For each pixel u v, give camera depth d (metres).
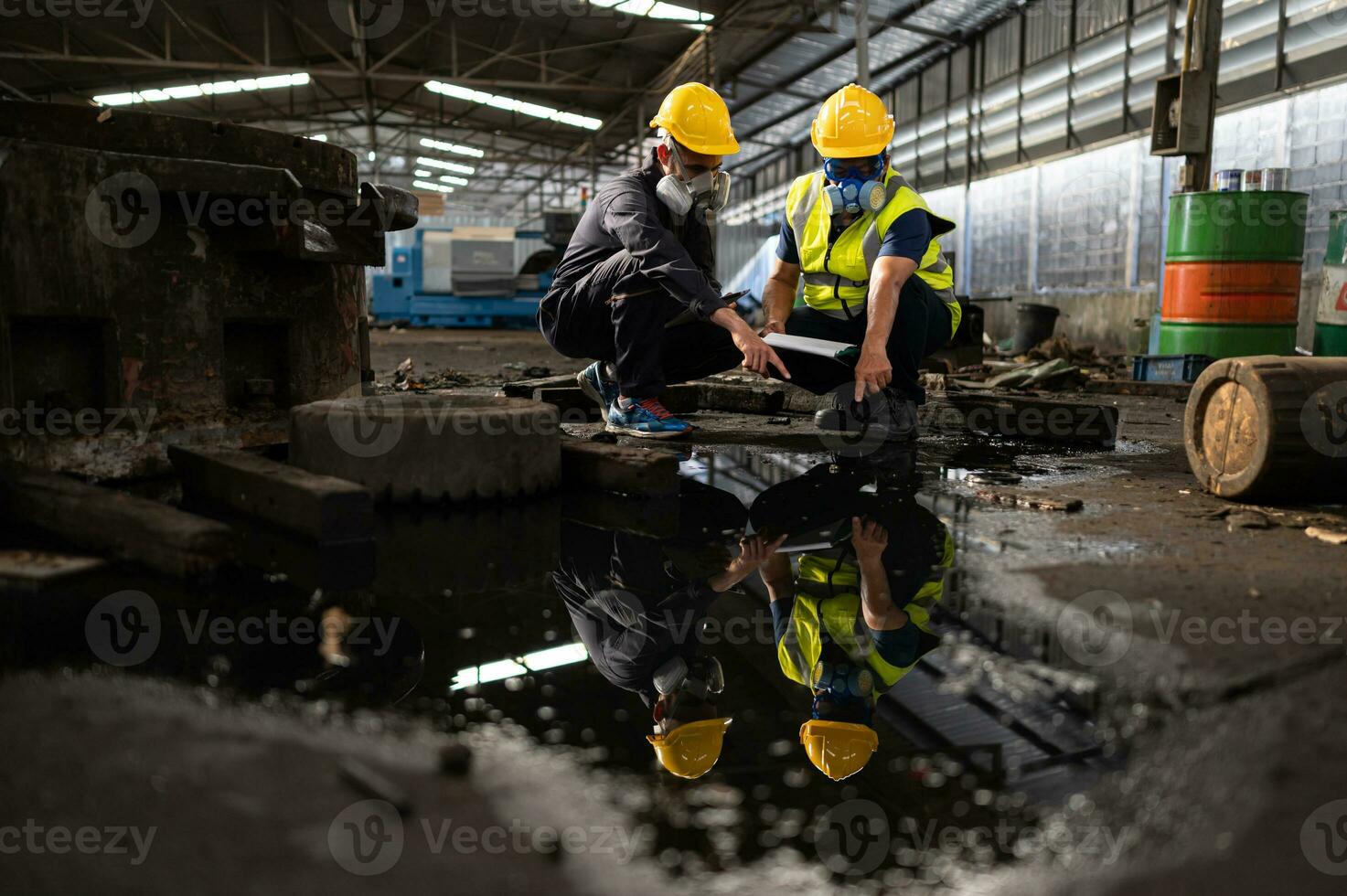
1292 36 8.98
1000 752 0.94
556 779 0.89
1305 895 0.70
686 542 1.84
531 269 17.41
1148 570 1.57
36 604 1.38
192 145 2.34
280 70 14.66
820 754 0.94
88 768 0.88
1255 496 2.11
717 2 13.62
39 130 2.18
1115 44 11.75
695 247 2.90
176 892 0.69
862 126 2.68
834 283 2.98
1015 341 9.20
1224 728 0.98
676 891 0.71
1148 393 5.27
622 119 21.42
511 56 15.38
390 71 18.41
